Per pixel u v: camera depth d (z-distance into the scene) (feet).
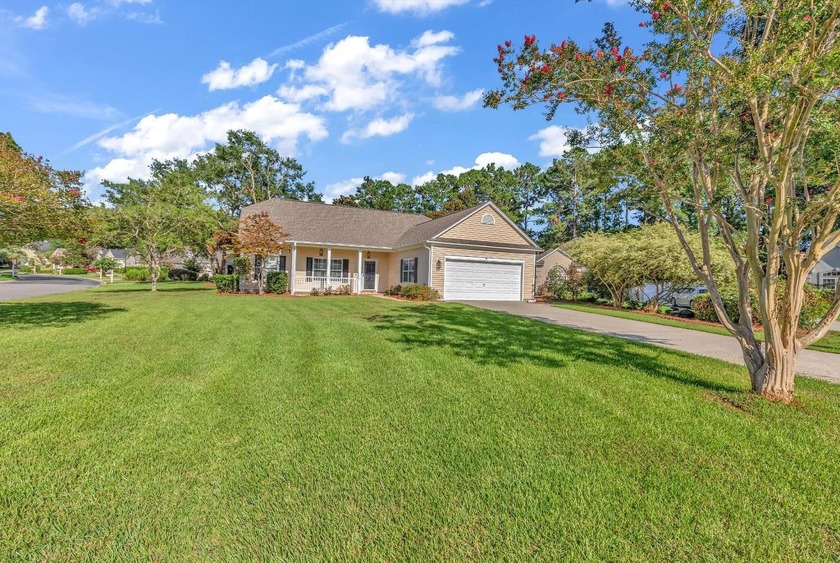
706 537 7.42
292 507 7.94
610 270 55.21
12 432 10.76
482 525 7.55
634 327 35.55
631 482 9.17
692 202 16.19
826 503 8.59
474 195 140.15
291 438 10.88
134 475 8.89
